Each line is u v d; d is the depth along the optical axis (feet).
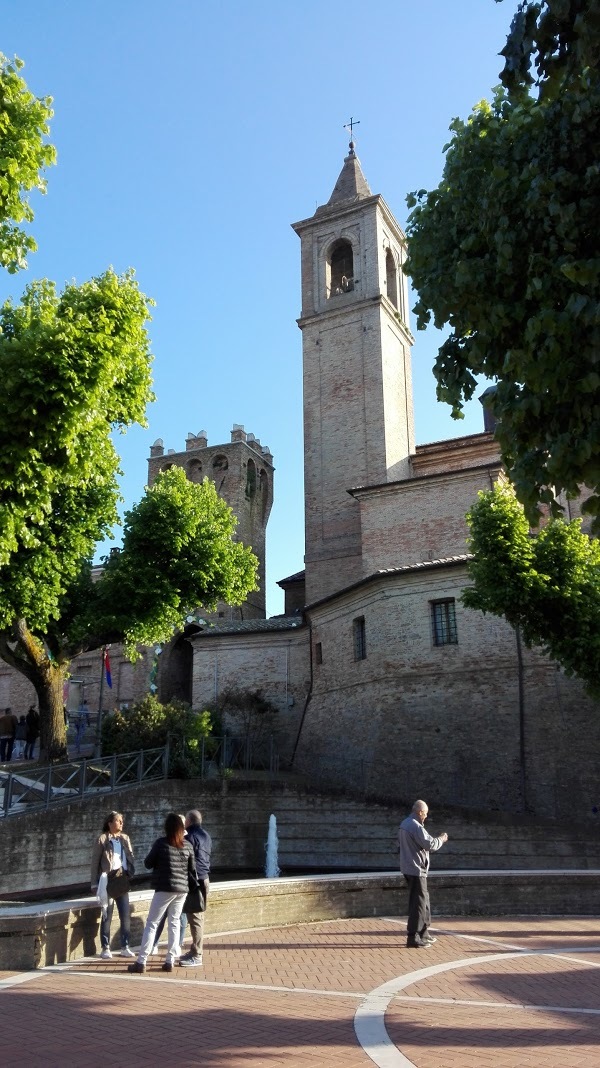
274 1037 22.77
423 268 32.12
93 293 51.29
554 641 72.02
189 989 29.17
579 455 23.39
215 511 90.27
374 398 144.36
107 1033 23.09
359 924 45.11
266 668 121.80
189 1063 20.31
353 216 158.71
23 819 62.34
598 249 25.52
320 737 107.24
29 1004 26.48
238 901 42.70
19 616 69.36
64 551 71.56
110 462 60.90
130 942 37.50
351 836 79.30
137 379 57.98
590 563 71.97
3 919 32.83
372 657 100.37
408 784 90.58
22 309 57.00
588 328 23.35
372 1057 20.84
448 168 31.58
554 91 21.81
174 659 157.07
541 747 84.38
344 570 137.39
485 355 28.78
